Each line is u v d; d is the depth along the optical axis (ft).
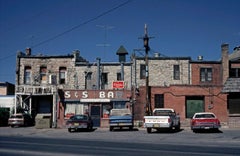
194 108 119.65
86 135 90.38
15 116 130.62
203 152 49.29
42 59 147.33
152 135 86.22
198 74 139.74
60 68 146.00
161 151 50.80
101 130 109.40
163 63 141.18
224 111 117.50
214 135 84.28
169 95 119.96
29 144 64.18
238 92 113.39
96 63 143.23
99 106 124.16
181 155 45.93
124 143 65.57
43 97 145.07
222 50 138.92
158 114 100.12
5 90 175.83
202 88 119.03
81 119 105.09
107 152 50.14
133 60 141.49
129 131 102.17
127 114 109.29
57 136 89.25
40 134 97.30
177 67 140.87
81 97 124.47
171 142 67.77
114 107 123.44
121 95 123.03
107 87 142.20
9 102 157.17
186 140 72.49
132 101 121.90
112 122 104.22
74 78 143.95
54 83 143.23
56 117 124.57
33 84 145.59
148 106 116.26
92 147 57.77
